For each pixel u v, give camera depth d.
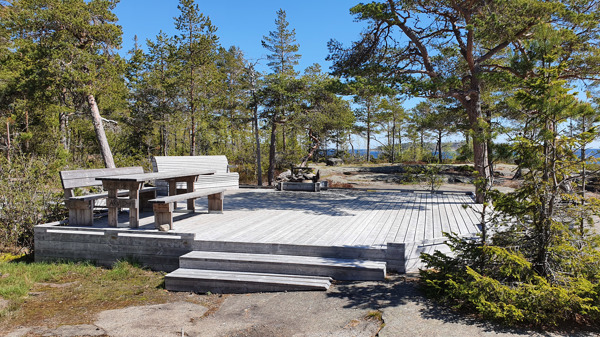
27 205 6.87
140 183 5.61
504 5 9.05
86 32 15.12
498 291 3.29
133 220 5.58
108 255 5.50
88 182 6.18
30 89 15.09
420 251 4.98
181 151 25.19
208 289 4.46
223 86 22.86
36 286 4.73
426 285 4.08
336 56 12.22
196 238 5.24
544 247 3.63
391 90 9.45
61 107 16.39
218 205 7.46
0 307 3.98
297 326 3.35
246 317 3.63
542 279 3.32
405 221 6.72
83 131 21.67
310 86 18.77
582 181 4.10
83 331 3.41
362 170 25.34
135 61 20.86
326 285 4.17
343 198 10.51
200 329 3.41
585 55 9.83
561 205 3.73
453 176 21.86
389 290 4.04
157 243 5.29
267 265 4.61
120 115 21.02
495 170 24.84
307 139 26.66
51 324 3.58
